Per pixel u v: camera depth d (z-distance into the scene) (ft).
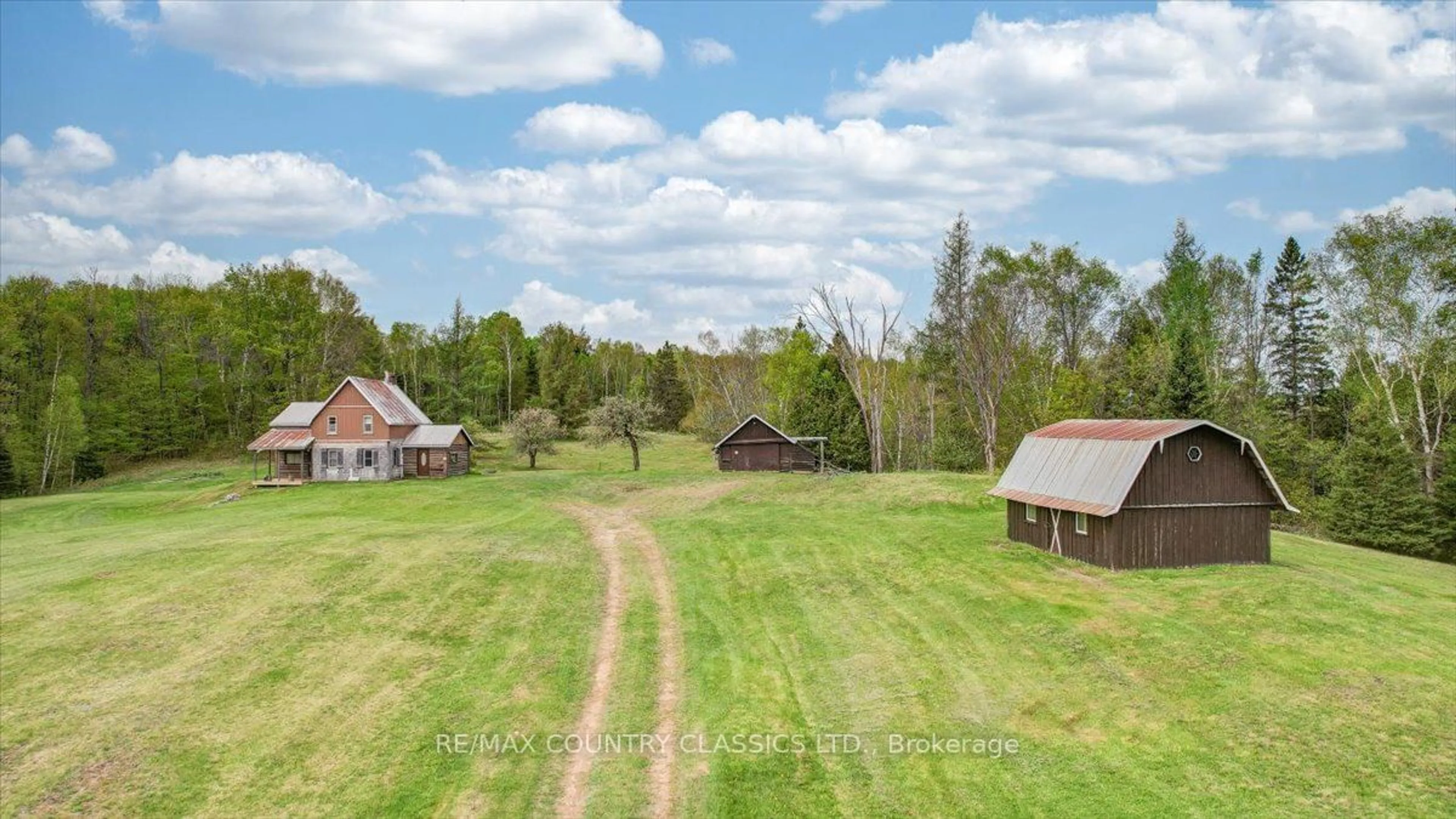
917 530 128.88
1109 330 262.26
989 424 230.89
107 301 314.14
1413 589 93.56
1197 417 204.33
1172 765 53.67
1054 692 65.77
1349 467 173.58
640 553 125.18
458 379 351.87
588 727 62.95
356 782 54.75
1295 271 248.73
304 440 228.02
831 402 277.64
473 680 71.97
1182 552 98.63
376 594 98.58
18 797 53.52
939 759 56.03
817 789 52.75
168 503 201.57
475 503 185.16
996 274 225.35
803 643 80.64
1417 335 181.78
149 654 78.48
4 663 76.64
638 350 568.00
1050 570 99.71
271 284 319.47
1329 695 61.93
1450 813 46.83
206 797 53.21
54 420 255.70
